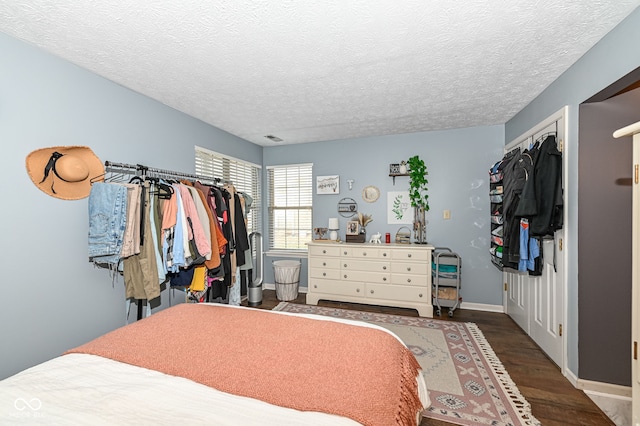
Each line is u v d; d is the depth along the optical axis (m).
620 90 1.70
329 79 2.22
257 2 1.35
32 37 1.64
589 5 1.41
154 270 2.11
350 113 3.02
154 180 2.25
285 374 1.06
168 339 1.34
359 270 3.58
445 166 3.69
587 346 1.92
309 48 1.77
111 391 0.93
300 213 4.44
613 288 1.87
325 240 3.98
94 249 1.88
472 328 2.92
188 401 0.90
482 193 3.55
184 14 1.44
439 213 3.72
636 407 1.21
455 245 3.67
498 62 1.97
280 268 3.95
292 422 0.80
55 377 1.01
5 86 1.61
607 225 1.88
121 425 0.78
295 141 4.25
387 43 1.73
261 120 3.24
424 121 3.32
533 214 2.15
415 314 3.35
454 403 1.78
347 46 1.75
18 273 1.67
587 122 1.91
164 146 2.72
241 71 2.08
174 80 2.21
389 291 3.46
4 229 1.61
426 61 1.95
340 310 3.50
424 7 1.40
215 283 2.87
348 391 0.96
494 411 1.71
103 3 1.35
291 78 2.20
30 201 1.72
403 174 3.77
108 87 2.19
